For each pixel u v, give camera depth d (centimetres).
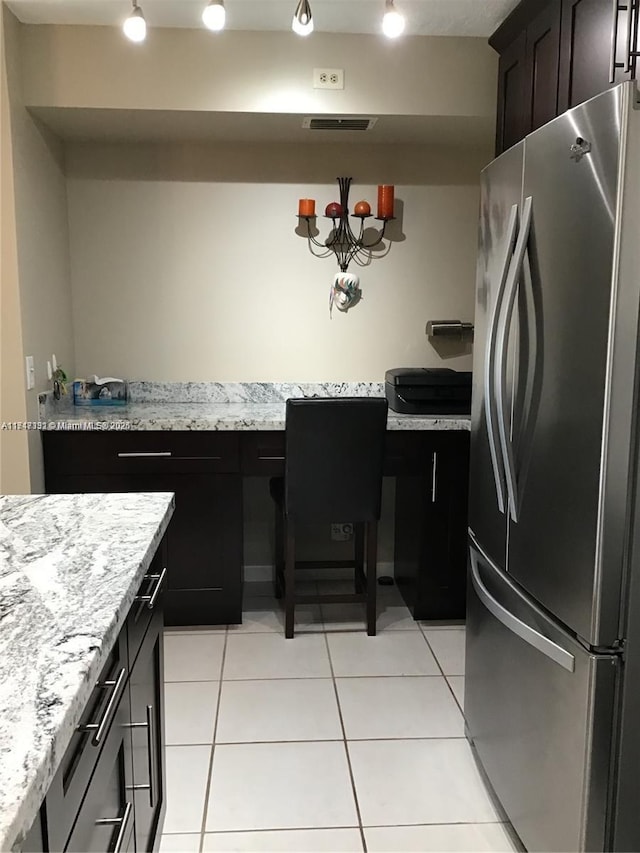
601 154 130
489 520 193
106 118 287
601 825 142
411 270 342
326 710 241
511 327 171
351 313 343
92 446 288
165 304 337
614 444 131
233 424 289
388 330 346
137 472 291
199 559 300
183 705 243
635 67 151
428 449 299
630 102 123
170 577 301
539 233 155
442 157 335
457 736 227
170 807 193
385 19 195
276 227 335
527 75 239
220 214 333
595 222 132
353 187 334
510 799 180
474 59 279
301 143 329
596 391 133
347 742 223
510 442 171
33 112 278
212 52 273
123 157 326
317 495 283
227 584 303
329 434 275
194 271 336
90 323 335
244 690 253
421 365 349
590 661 138
